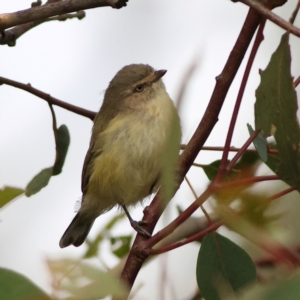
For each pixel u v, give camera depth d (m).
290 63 2.62
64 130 2.76
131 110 2.80
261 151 2.69
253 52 2.69
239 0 2.49
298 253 2.47
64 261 1.68
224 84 2.71
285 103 2.65
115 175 2.80
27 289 1.90
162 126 2.80
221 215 2.31
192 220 2.75
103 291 1.66
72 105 2.77
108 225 2.74
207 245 2.71
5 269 1.93
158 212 2.71
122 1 2.72
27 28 2.76
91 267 1.70
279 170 2.67
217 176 2.64
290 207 2.65
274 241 2.21
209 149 2.73
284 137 2.67
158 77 2.81
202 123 2.71
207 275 2.71
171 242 2.75
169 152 2.18
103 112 2.81
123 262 2.73
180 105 1.98
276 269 2.15
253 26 2.71
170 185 2.16
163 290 2.21
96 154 2.81
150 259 2.75
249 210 2.39
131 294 2.30
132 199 2.81
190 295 2.73
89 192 2.82
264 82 2.69
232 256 2.71
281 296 1.51
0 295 1.86
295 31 2.39
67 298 1.63
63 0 2.72
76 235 2.83
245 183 2.52
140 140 2.80
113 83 2.81
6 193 2.71
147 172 2.80
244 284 2.70
